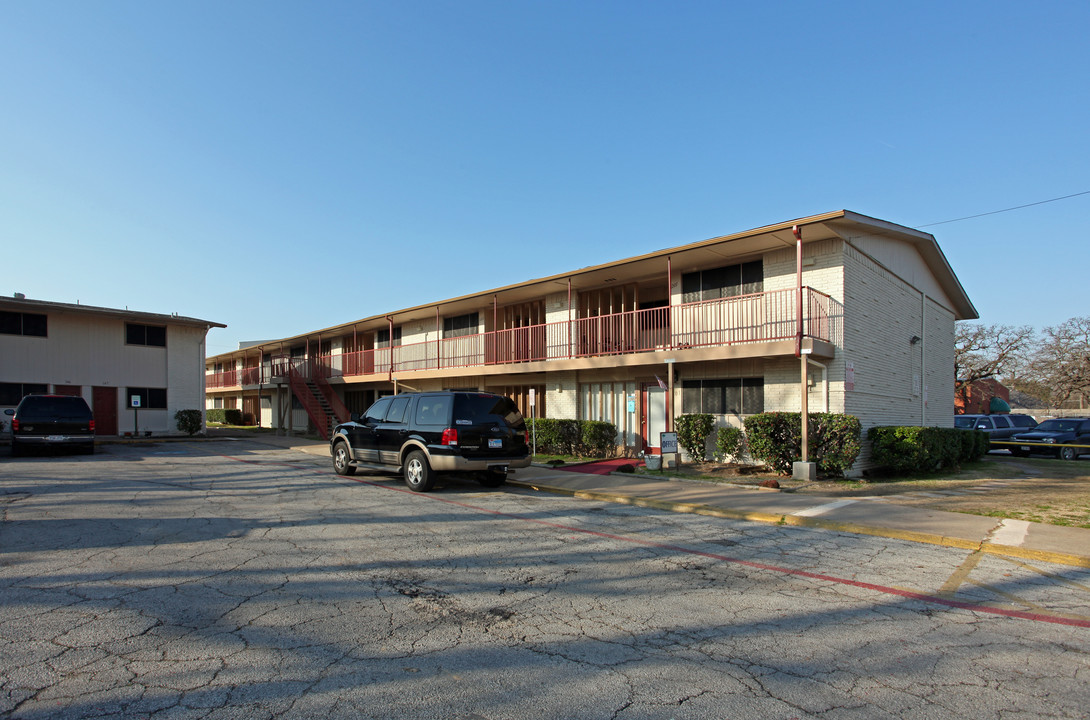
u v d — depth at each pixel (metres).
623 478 13.46
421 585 5.78
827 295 13.69
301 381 30.42
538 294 20.78
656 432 17.64
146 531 7.80
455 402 11.36
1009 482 13.65
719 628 4.79
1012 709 3.54
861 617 5.09
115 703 3.44
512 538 7.80
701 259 16.05
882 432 14.14
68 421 17.73
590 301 20.08
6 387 23.25
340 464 13.96
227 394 47.12
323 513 9.24
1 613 4.86
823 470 13.18
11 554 6.63
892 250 17.36
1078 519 9.08
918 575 6.41
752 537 8.16
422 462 11.44
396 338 28.91
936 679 3.93
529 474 14.06
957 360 41.59
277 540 7.43
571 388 19.92
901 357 17.67
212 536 7.58
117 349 25.97
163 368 27.14
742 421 15.62
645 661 4.14
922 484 13.06
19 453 17.88
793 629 4.79
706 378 16.56
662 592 5.70
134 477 13.18
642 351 17.28
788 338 14.55
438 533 8.01
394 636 4.52
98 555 6.61
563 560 6.80
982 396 41.78
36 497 10.25
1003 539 7.76
